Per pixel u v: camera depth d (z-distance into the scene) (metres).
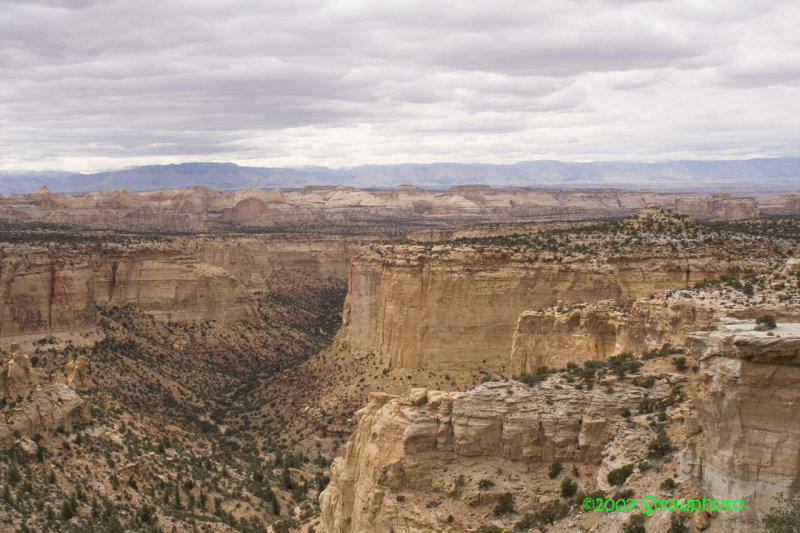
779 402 38.62
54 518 75.12
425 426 55.53
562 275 113.62
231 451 116.75
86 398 108.31
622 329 81.69
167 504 87.00
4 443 80.69
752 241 114.12
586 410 54.84
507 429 54.50
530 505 52.31
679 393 53.97
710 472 41.94
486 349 119.12
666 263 107.25
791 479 38.41
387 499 54.78
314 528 78.19
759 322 44.19
